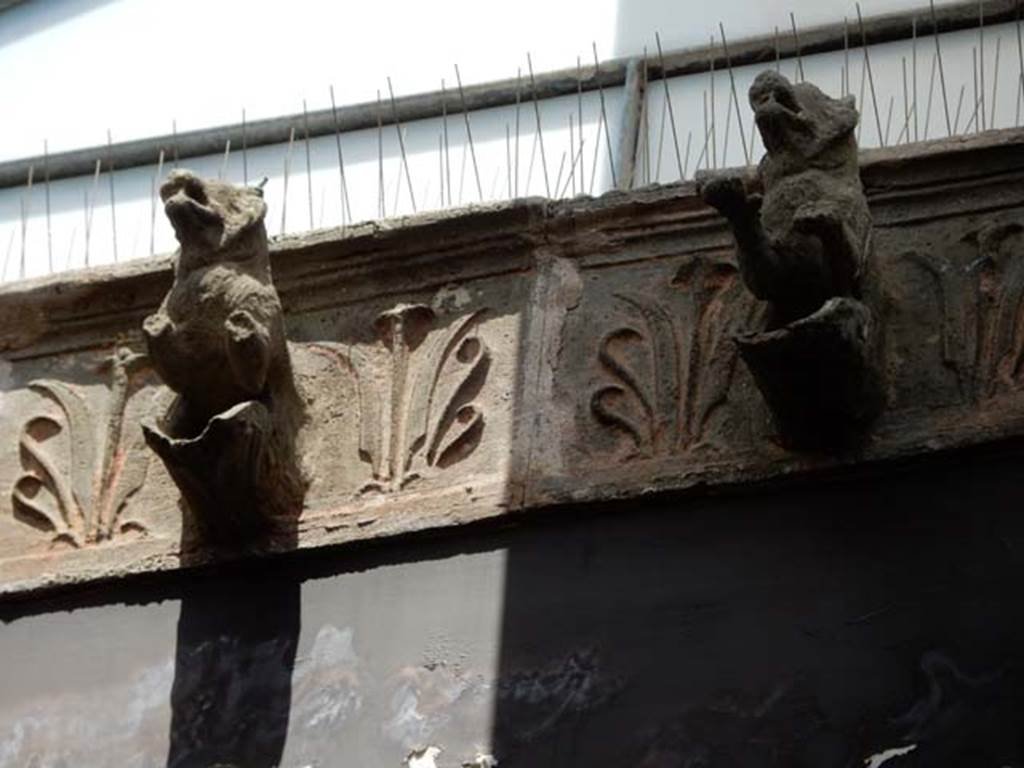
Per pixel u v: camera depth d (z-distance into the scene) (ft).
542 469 17.70
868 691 16.08
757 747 16.05
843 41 20.40
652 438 17.65
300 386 18.60
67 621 18.33
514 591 17.26
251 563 18.04
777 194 17.19
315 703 17.22
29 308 19.74
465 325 18.63
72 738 17.67
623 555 17.20
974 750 15.66
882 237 18.06
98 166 21.88
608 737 16.37
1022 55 19.81
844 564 16.69
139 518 18.62
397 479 18.07
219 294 17.71
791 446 17.24
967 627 16.17
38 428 19.35
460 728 16.72
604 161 20.21
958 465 16.92
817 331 16.44
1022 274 17.58
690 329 18.06
